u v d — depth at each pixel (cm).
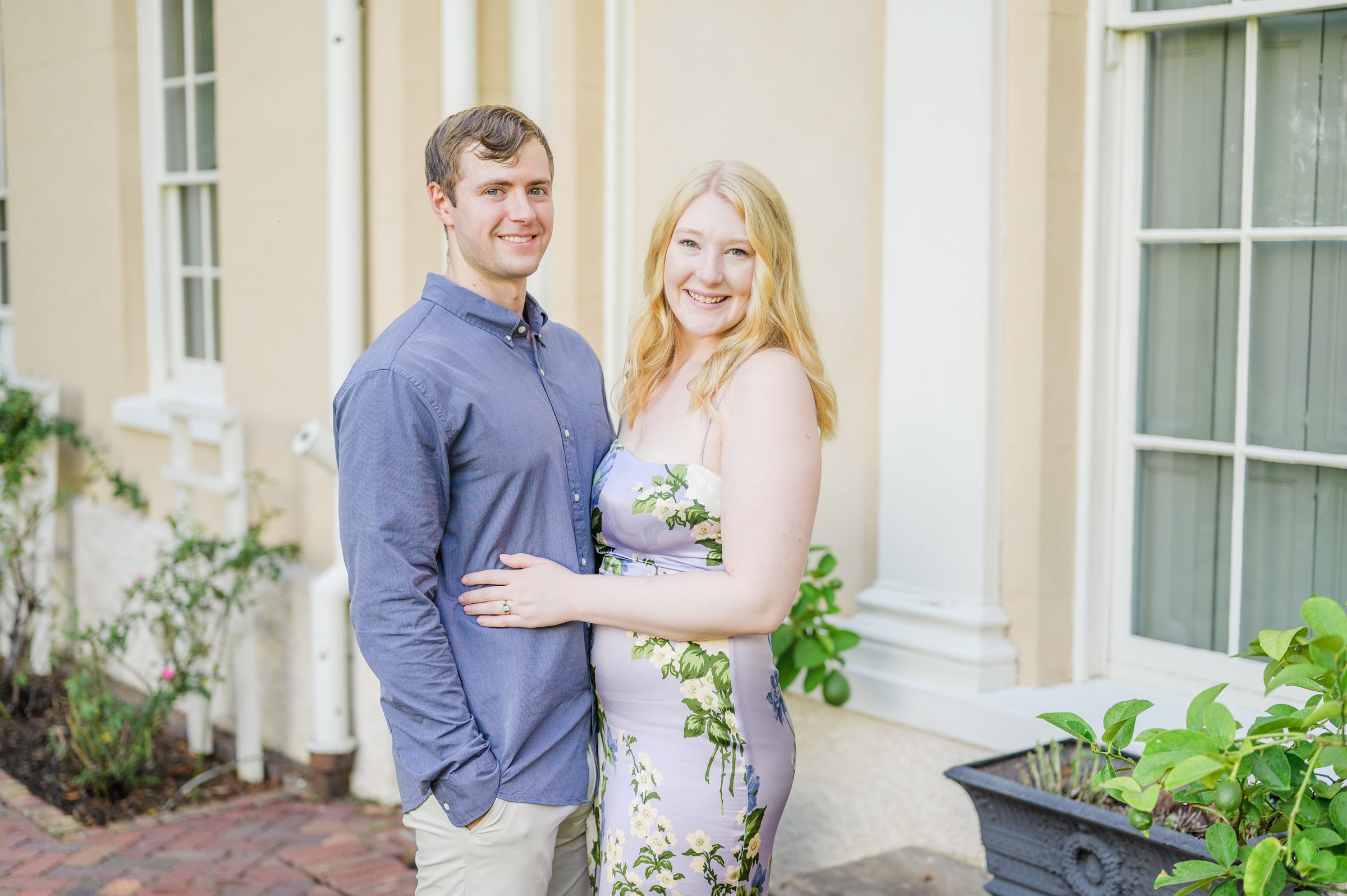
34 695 536
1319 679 166
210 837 397
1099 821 221
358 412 203
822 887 286
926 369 309
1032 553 294
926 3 301
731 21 356
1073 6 284
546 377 225
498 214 212
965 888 283
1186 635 291
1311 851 158
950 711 299
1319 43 259
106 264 581
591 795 223
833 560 311
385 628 203
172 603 453
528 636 212
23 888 356
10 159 662
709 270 212
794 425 206
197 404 520
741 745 210
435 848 215
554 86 393
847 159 328
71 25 594
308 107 445
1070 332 293
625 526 216
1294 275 267
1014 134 290
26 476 601
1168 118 286
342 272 417
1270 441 274
